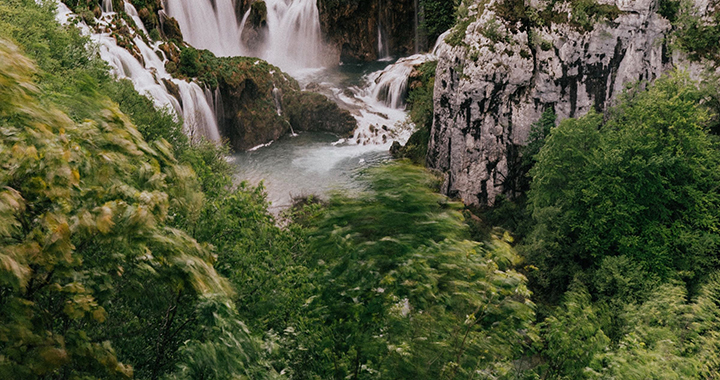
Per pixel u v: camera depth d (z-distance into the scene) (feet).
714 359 64.44
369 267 23.16
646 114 119.65
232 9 256.11
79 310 17.28
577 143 124.77
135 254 18.83
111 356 17.48
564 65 153.48
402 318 23.88
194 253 19.53
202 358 18.58
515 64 155.22
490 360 24.81
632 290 108.27
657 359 43.01
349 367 24.14
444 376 22.79
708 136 126.82
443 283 24.14
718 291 103.04
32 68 16.43
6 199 14.76
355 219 23.99
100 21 160.04
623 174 117.19
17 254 14.75
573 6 150.82
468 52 158.20
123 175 19.34
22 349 15.57
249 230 48.42
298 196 157.89
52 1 129.39
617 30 148.36
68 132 17.63
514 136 160.45
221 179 52.60
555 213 123.13
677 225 115.55
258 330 34.17
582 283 112.88
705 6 141.79
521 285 24.72
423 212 23.89
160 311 29.94
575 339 32.63
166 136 104.17
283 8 264.52
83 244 18.83
